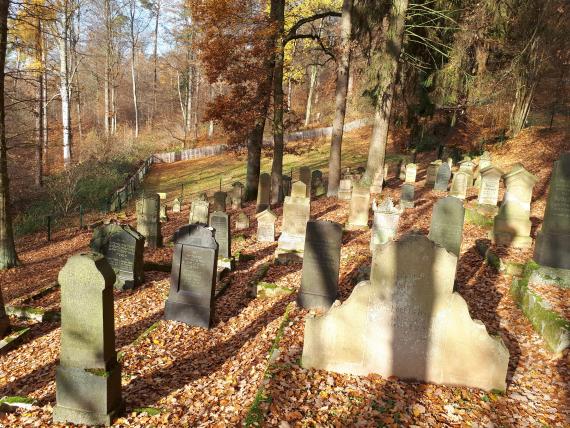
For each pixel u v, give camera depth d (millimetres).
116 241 10961
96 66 54219
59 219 21453
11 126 28891
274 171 21625
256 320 8828
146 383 6602
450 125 34500
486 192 15039
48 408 5934
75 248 16328
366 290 5766
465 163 21672
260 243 14336
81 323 5340
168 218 20094
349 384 5672
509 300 8312
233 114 20484
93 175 28781
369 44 22875
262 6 21344
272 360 6188
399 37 19562
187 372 6980
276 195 21688
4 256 13531
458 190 18172
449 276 5508
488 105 31672
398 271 5641
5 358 8086
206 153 43375
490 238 11594
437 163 22203
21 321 9602
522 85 26500
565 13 23609
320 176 22688
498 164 24938
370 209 17812
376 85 23031
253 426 4656
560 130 27531
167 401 6074
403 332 5746
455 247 9758
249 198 23516
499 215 11281
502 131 31375
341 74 20531
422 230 13641
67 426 5543
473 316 7699
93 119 58438
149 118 59812
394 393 5500
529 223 11031
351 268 10805
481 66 24328
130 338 8469
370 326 5816
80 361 5465
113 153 37125
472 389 5629
